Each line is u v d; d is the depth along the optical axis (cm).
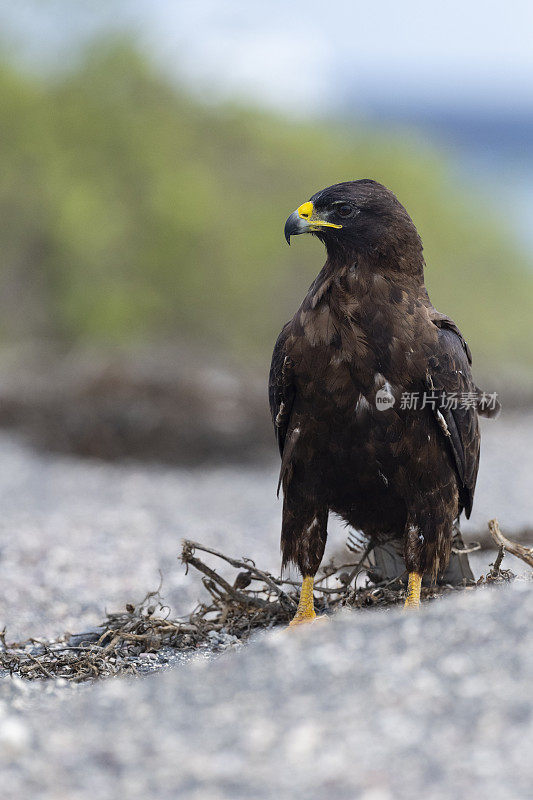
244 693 607
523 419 2755
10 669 840
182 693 620
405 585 966
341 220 873
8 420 2233
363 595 931
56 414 2159
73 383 2264
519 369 3409
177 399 2130
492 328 4125
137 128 3825
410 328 861
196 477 2005
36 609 1084
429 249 4166
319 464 902
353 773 505
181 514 1650
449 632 643
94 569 1247
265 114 4150
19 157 3666
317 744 534
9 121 3688
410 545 898
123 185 3803
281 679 616
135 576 1221
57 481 1905
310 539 917
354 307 860
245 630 921
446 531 905
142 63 3916
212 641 898
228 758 531
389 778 498
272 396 934
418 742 526
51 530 1459
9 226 3678
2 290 3688
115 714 602
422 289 895
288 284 3919
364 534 976
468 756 509
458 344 904
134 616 939
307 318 873
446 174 4372
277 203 4053
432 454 884
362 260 873
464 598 700
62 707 636
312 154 4162
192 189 3781
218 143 4084
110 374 2214
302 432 895
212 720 575
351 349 856
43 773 532
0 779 527
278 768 516
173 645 891
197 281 3812
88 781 521
